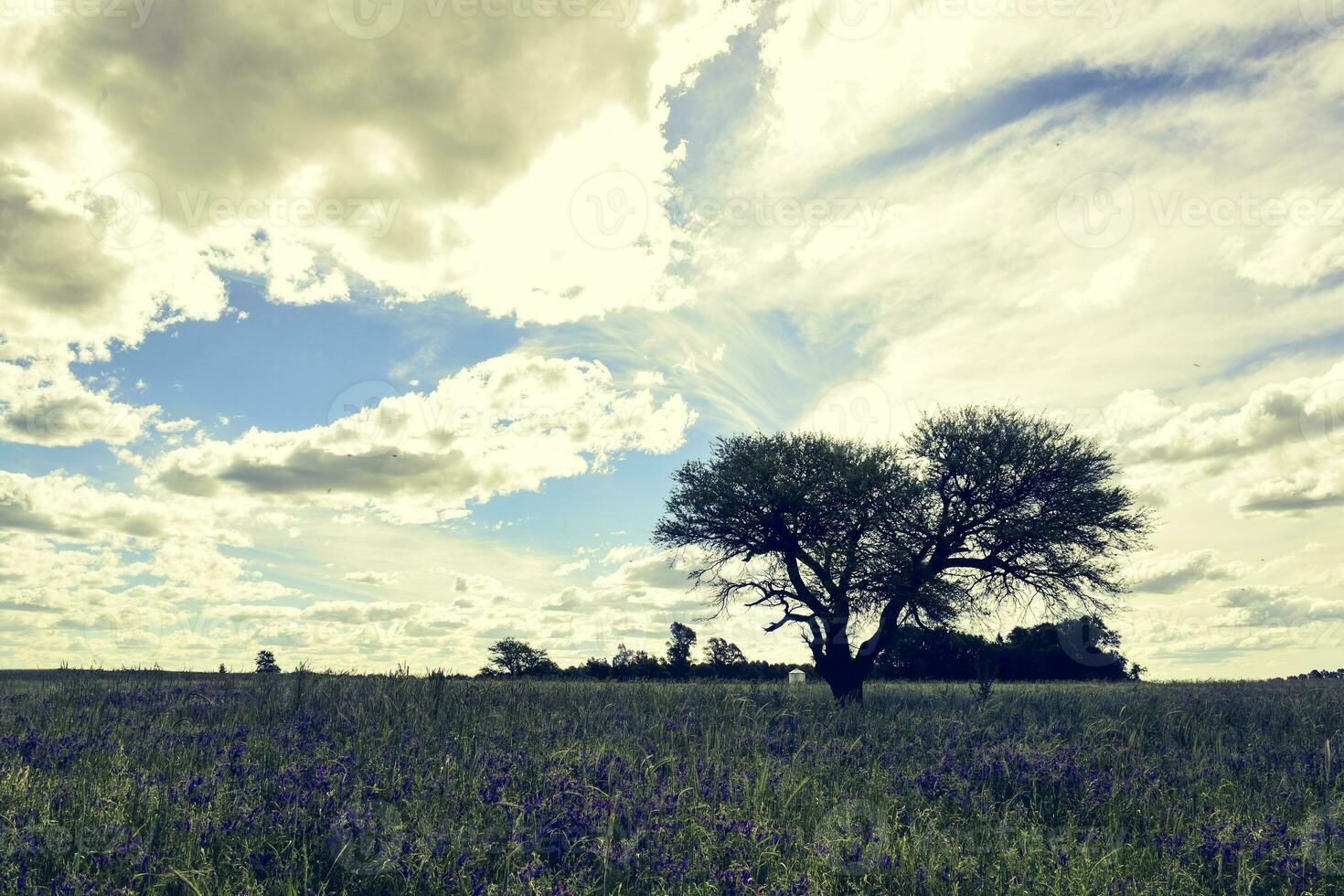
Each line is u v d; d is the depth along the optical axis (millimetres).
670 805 5445
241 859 4367
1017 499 22641
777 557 23719
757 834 4844
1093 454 22641
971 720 12359
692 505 23438
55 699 10820
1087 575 22469
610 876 4328
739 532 22875
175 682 14727
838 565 21797
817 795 6273
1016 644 46250
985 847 5141
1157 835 5574
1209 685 27703
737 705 13125
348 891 4105
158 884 3943
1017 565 22891
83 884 3844
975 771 7531
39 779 5926
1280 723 12156
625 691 15477
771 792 6305
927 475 23391
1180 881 4500
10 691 12891
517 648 31109
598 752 7246
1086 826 5934
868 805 5770
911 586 21578
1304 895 4410
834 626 21203
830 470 22453
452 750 7770
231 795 5629
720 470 23688
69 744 7219
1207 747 9680
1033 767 7395
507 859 4348
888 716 13266
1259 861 4852
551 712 11211
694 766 6805
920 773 7328
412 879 4145
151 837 4555
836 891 4250
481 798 5664
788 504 21906
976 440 22594
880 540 22438
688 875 4332
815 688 23156
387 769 6625
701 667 34688
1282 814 6164
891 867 4531
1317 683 30141
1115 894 4223
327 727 9102
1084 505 21938
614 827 5016
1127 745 9508
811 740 9062
